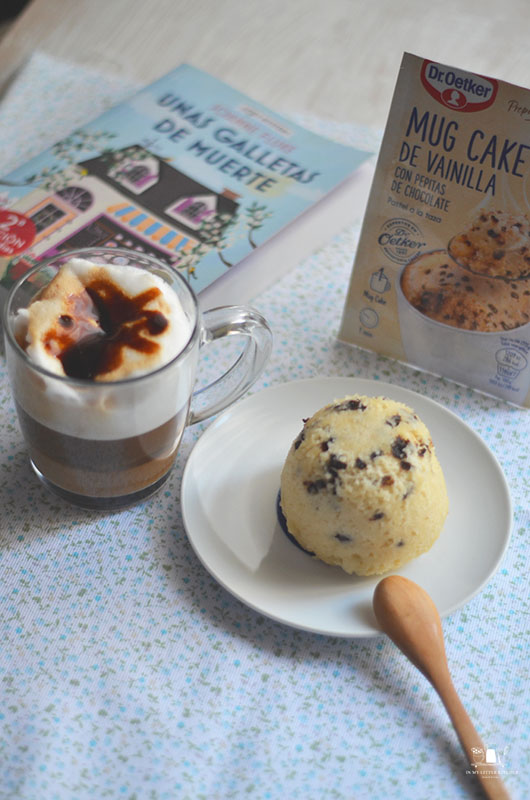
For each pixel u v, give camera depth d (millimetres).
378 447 444
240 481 487
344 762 417
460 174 477
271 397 516
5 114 670
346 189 611
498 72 712
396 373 554
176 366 430
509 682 442
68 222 568
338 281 592
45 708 426
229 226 574
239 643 449
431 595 449
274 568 457
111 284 449
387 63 725
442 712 432
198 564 474
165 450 469
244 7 759
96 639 448
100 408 425
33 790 403
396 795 408
